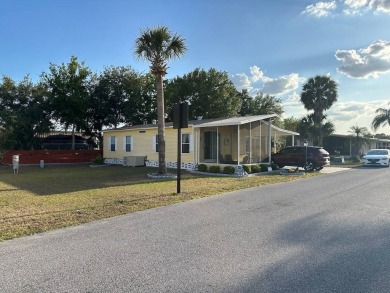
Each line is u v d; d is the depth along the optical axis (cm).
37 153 2803
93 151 3064
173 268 456
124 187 1295
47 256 508
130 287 398
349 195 1083
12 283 411
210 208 877
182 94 4022
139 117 3394
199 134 2122
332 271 440
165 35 1582
